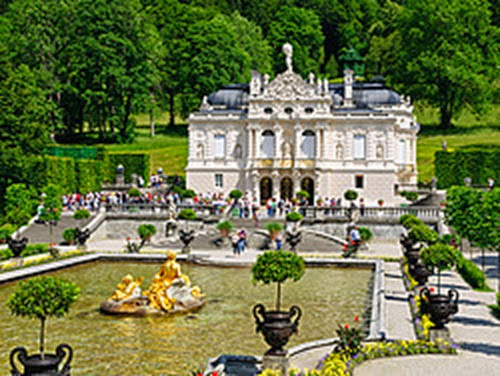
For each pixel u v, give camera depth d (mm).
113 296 32688
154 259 50281
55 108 109188
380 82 96250
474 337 26000
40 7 110625
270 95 86375
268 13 173625
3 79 70562
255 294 37125
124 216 68500
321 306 33781
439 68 111750
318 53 172625
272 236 58031
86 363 23578
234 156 88500
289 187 86000
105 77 109938
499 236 32844
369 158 84500
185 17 144250
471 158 90750
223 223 59125
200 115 89188
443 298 24125
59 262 46000
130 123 118500
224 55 124375
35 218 66875
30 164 72312
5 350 25297
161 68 135375
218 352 25109
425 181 93812
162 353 24938
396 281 40031
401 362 22078
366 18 188125
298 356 23031
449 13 113000
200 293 34875
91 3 110750
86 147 93250
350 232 55469
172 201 70250
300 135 85062
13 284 39594
